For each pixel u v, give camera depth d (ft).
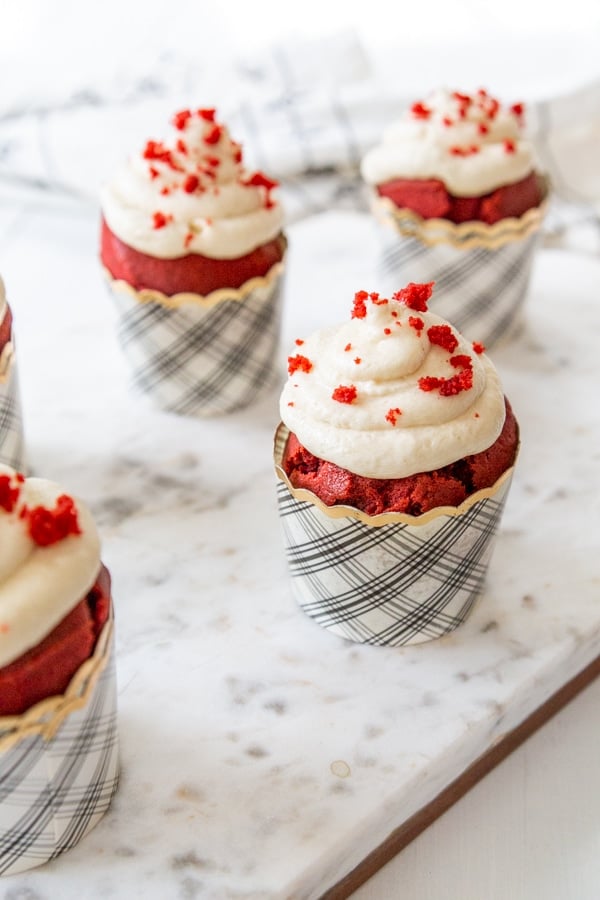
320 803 1.34
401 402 1.39
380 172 1.85
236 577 1.57
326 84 2.33
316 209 2.27
